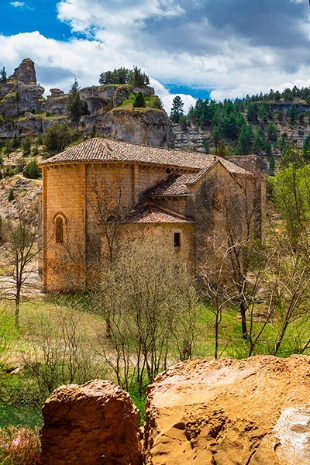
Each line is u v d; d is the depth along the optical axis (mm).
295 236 32562
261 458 4914
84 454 7172
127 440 7340
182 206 40969
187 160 49125
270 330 23766
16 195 104062
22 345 25406
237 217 44594
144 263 24469
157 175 44750
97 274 38469
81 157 41812
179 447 5828
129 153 43812
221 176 43188
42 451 7453
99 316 28906
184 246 39562
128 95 144750
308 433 5082
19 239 44094
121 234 38312
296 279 21172
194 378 7133
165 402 6609
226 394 6301
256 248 32844
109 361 22062
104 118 137625
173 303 22547
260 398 5934
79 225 42281
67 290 41812
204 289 37688
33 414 19953
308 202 41000
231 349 25188
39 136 156250
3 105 182625
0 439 11656
